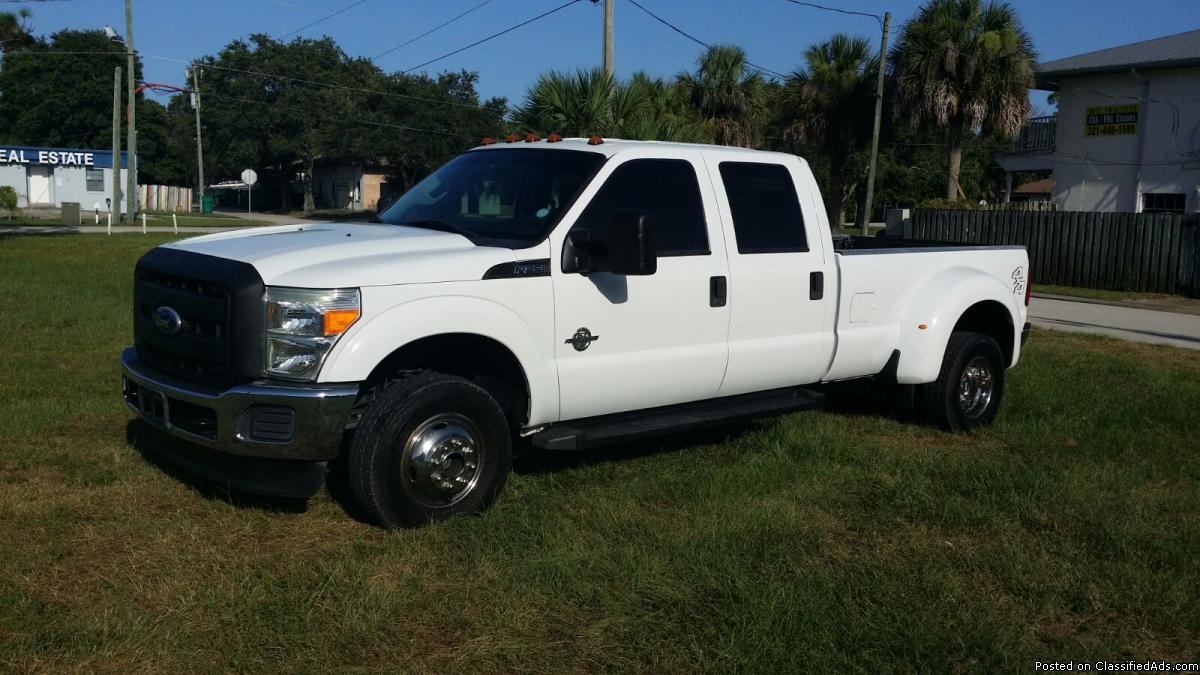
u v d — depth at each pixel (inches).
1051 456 261.4
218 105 2519.7
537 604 162.1
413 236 201.6
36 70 2335.1
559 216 205.5
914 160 2167.8
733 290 230.4
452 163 244.5
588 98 657.6
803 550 188.1
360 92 2233.0
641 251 192.1
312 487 182.5
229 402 176.2
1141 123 964.0
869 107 1214.3
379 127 2176.4
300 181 2847.0
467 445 193.6
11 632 144.9
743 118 1116.5
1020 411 311.4
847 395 306.8
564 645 150.1
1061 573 182.5
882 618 160.9
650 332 217.6
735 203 235.1
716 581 171.8
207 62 2493.8
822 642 152.2
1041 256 835.4
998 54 1073.5
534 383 200.8
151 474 215.0
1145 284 770.8
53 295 493.0
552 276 201.6
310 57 2546.8
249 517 193.9
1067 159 1029.2
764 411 239.5
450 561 176.6
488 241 202.7
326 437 176.9
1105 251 793.6
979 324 309.4
